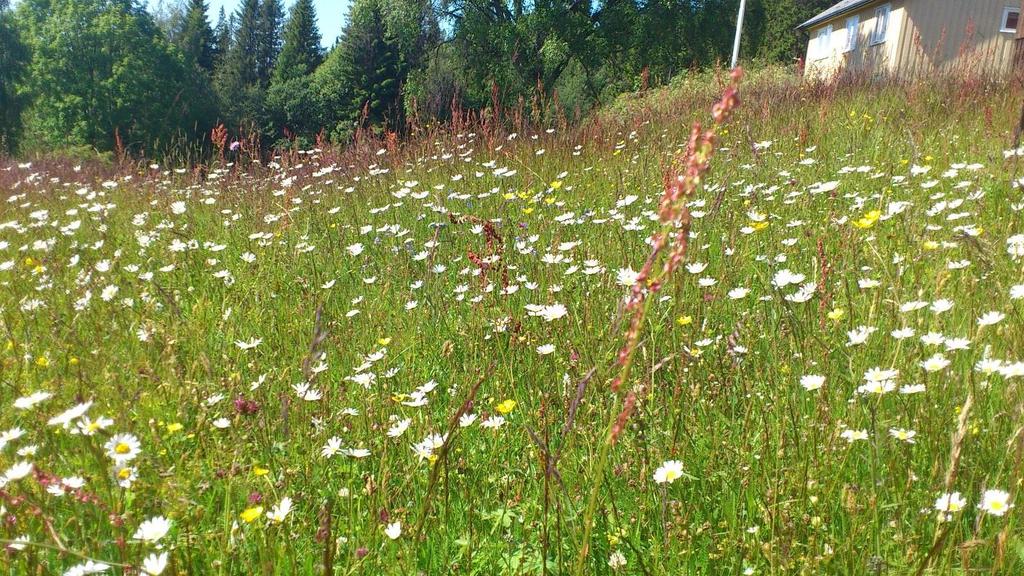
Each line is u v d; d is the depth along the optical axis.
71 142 41.28
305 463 2.55
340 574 2.10
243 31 97.44
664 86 16.31
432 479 1.98
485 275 3.71
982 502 1.80
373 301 4.24
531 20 32.25
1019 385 2.24
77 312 4.25
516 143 8.79
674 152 7.31
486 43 32.88
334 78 57.69
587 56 33.75
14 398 3.13
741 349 2.77
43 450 2.58
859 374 2.62
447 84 29.83
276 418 2.88
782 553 1.91
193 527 2.21
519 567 2.01
